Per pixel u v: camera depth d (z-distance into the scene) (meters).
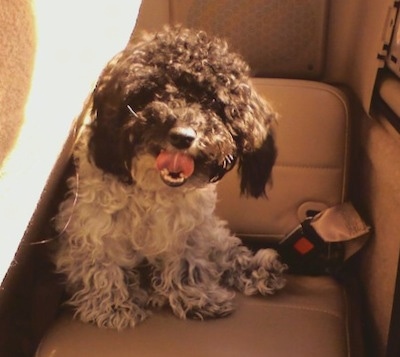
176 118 1.03
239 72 1.13
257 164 1.20
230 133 1.10
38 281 1.31
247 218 1.43
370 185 1.36
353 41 1.49
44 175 0.83
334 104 1.39
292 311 1.22
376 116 1.32
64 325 1.16
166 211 1.18
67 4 0.83
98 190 1.16
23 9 0.73
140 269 1.25
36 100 0.76
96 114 1.10
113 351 1.09
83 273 1.20
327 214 1.36
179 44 1.11
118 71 1.08
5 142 0.70
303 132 1.39
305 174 1.40
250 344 1.12
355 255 1.42
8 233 0.75
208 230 1.27
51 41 0.78
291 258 1.39
